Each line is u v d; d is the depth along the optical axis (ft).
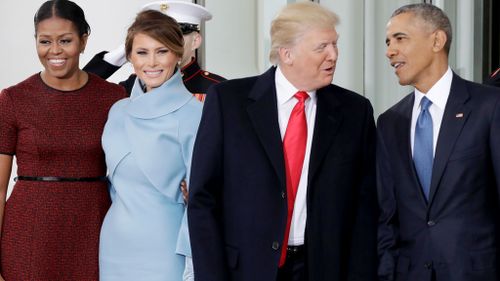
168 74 12.16
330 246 11.34
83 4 22.68
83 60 22.85
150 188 11.97
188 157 11.94
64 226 12.57
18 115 12.59
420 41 11.80
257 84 11.62
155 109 12.01
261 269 11.16
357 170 11.77
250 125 11.38
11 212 12.67
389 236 12.12
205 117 11.53
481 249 11.40
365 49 21.62
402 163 11.91
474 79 21.89
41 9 12.60
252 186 11.25
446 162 11.47
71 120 12.72
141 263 11.84
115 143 12.20
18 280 12.56
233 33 20.93
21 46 22.85
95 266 12.69
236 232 11.32
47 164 12.59
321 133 11.43
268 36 20.48
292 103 11.52
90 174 12.76
